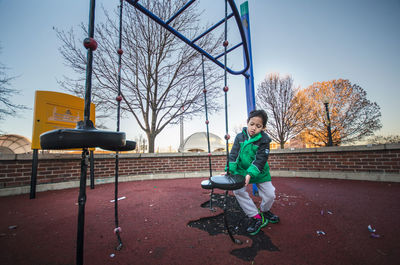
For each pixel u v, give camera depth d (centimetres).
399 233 172
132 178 536
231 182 130
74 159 449
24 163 383
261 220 188
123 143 94
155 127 852
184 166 611
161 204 282
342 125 1316
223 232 183
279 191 363
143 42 734
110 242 163
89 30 88
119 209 258
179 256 141
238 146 207
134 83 777
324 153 530
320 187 396
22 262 133
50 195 356
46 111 369
